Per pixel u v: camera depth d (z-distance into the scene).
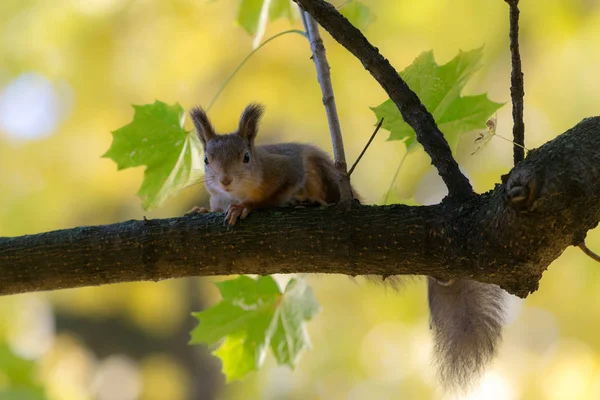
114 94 12.96
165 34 12.79
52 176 13.53
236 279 7.36
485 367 7.00
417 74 6.55
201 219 6.35
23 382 10.61
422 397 14.02
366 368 14.44
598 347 12.63
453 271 5.62
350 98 12.78
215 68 12.77
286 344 7.54
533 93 12.77
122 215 13.93
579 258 12.66
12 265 6.51
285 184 8.32
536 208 5.02
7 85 13.32
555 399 12.72
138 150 6.92
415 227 5.66
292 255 6.00
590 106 12.38
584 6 12.57
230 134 8.46
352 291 14.16
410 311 13.99
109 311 15.10
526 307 13.17
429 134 5.79
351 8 8.39
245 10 8.39
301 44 12.70
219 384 19.94
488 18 12.55
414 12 12.70
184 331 19.44
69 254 6.45
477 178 13.02
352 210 5.90
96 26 12.91
